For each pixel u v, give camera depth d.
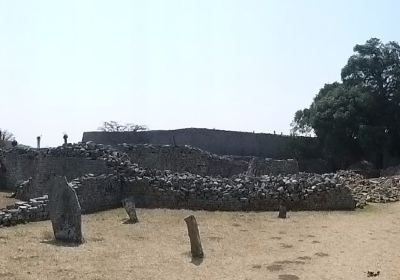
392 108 47.88
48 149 29.59
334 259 13.82
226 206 22.55
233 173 35.94
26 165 32.22
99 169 24.98
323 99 48.28
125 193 23.88
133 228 17.78
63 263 12.54
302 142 49.50
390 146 47.22
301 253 14.48
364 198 26.17
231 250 14.70
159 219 19.81
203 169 35.16
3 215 17.09
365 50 49.94
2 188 34.00
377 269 12.89
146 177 24.00
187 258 13.62
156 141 46.50
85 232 16.75
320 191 23.31
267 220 20.08
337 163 48.19
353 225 19.17
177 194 23.11
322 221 20.00
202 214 21.33
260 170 34.97
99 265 12.55
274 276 12.08
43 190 27.44
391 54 49.66
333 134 46.47
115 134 46.59
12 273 11.43
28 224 17.50
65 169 26.97
